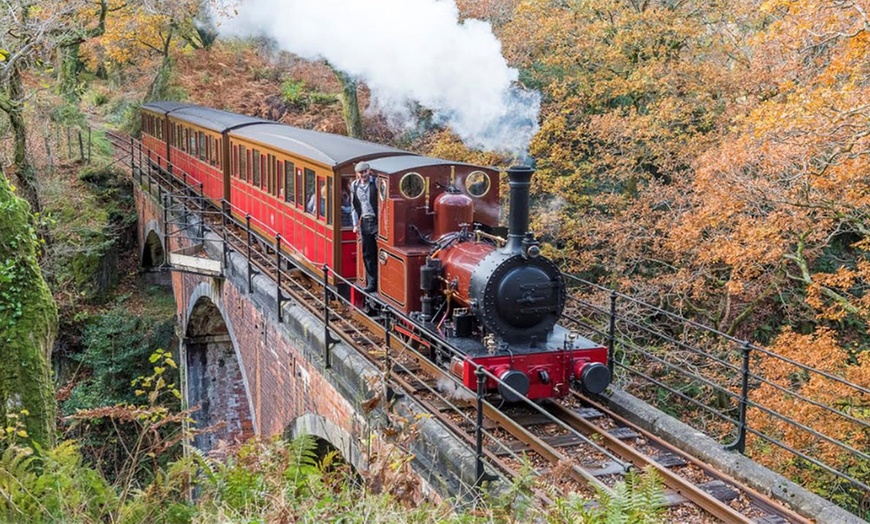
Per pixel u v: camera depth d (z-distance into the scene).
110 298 25.50
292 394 11.44
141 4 23.75
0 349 8.93
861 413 12.80
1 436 7.04
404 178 9.95
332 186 11.55
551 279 8.66
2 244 9.08
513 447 7.91
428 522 5.57
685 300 17.30
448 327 9.11
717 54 18.53
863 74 12.58
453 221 9.79
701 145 17.00
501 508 5.79
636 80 17.72
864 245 13.48
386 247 10.34
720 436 15.14
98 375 22.05
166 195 18.89
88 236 24.80
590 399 9.34
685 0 18.62
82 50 32.91
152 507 5.47
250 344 13.74
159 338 23.22
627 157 17.86
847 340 17.14
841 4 11.37
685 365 17.08
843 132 11.66
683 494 6.99
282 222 14.43
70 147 28.56
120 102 34.22
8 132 21.78
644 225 17.73
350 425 9.07
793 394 7.55
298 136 14.02
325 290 9.89
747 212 15.56
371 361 9.48
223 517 5.12
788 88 12.12
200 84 31.47
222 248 15.56
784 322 17.98
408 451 7.43
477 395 6.69
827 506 6.66
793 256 14.35
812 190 13.10
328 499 5.55
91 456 10.61
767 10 12.22
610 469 7.41
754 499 6.93
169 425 18.59
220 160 18.38
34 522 5.02
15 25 16.94
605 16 19.39
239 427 19.09
